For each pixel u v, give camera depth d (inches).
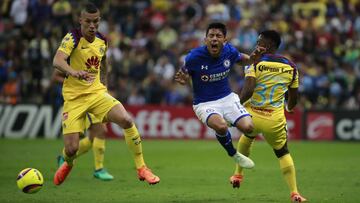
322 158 1967.3
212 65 1159.6
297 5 3580.2
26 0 3186.5
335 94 2871.6
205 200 1164.5
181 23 3253.0
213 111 1146.7
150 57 3002.0
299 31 3297.2
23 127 2608.3
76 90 1178.0
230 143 1123.9
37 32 2933.1
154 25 3297.2
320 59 3038.9
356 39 3363.7
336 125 2652.6
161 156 2003.0
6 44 3011.8
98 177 1451.8
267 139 1156.5
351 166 1753.2
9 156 1926.7
